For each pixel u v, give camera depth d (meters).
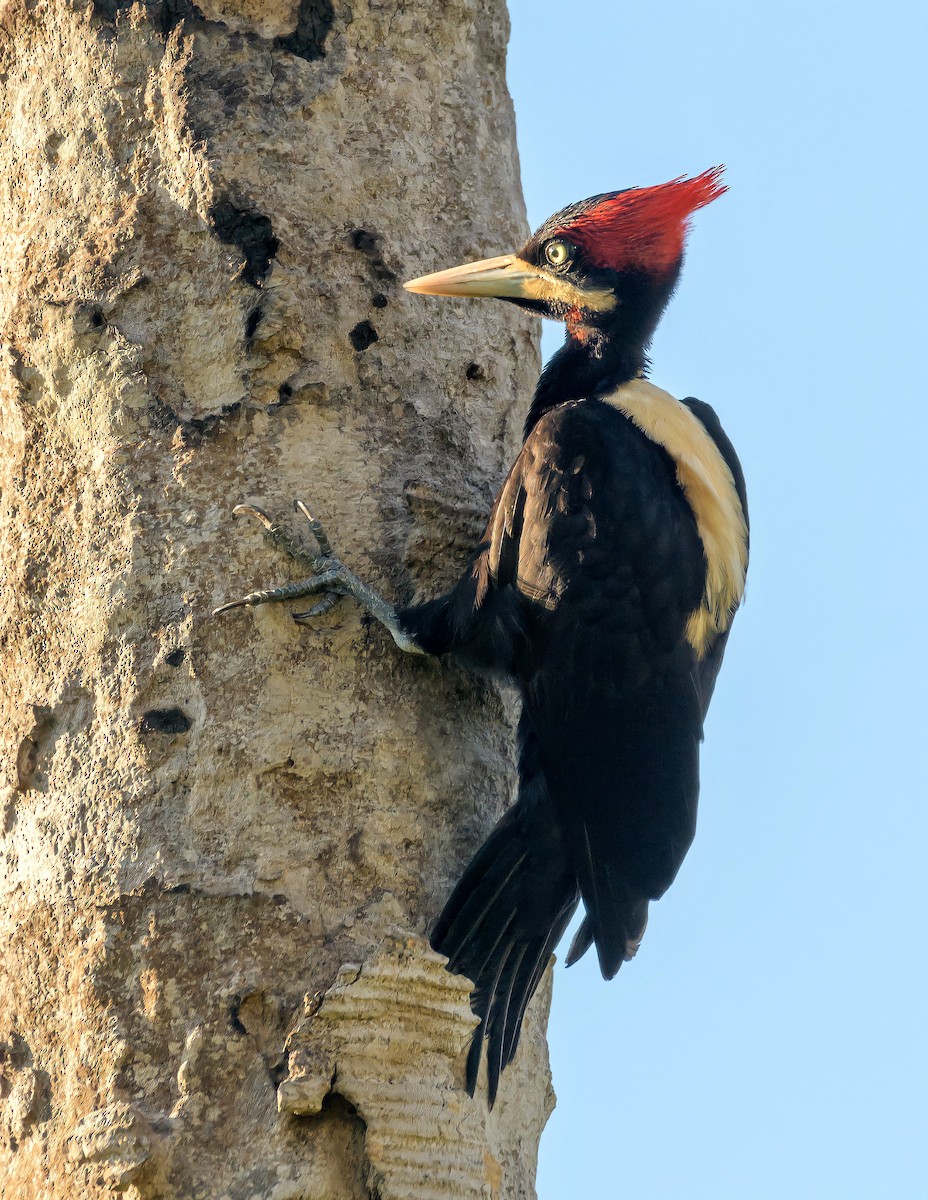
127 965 8.00
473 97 10.46
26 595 8.83
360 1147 7.69
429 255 9.93
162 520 8.76
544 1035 9.41
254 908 8.12
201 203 9.16
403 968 7.93
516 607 9.46
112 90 9.41
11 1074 8.11
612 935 9.08
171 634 8.55
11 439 9.12
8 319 9.27
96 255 9.18
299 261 9.26
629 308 10.77
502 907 8.98
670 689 9.62
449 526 9.52
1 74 9.84
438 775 8.99
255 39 9.52
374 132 9.79
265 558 8.77
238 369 9.04
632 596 9.58
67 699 8.62
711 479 10.33
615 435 9.93
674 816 9.41
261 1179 7.52
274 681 8.60
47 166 9.52
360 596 8.86
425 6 10.21
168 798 8.31
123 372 8.96
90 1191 7.60
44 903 8.25
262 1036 7.89
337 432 9.23
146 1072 7.80
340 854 8.45
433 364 9.75
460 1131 7.92
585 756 9.41
